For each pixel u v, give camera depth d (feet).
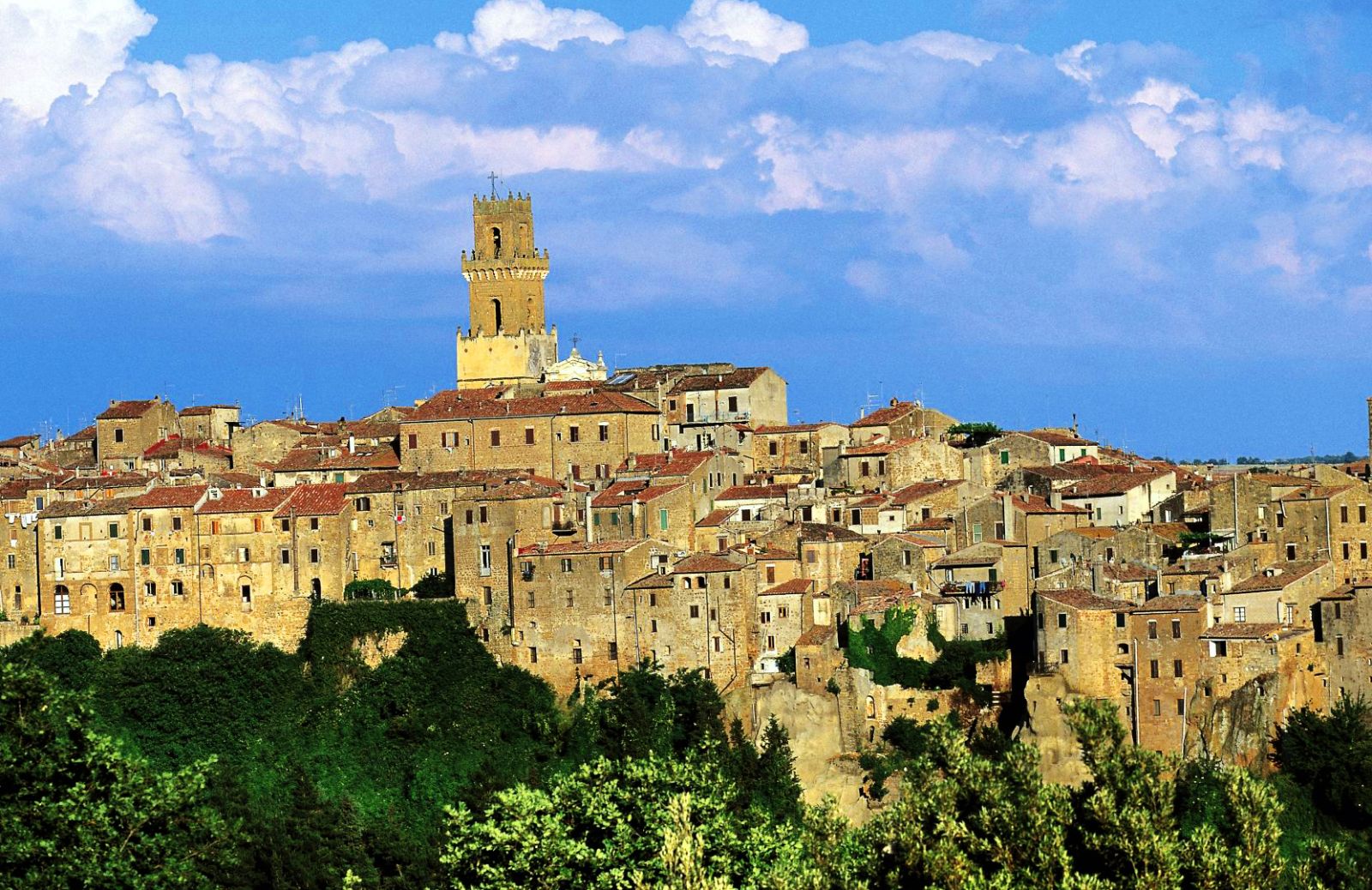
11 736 621.72
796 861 653.30
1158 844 625.82
